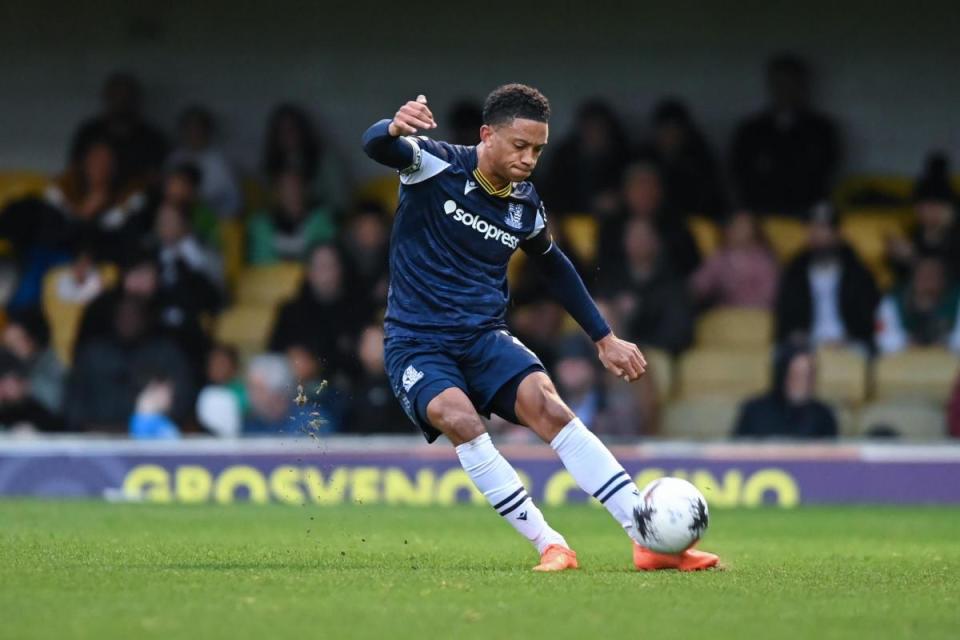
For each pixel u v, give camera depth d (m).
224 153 68.88
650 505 23.75
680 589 21.09
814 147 61.72
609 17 67.75
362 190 68.06
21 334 58.50
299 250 62.59
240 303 62.09
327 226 62.69
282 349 55.56
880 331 58.00
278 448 50.03
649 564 24.16
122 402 55.84
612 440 52.81
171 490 50.25
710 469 49.78
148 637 16.47
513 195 24.69
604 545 31.94
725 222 61.44
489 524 38.22
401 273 24.80
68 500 48.16
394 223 25.11
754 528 38.75
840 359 56.88
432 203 24.45
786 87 61.94
